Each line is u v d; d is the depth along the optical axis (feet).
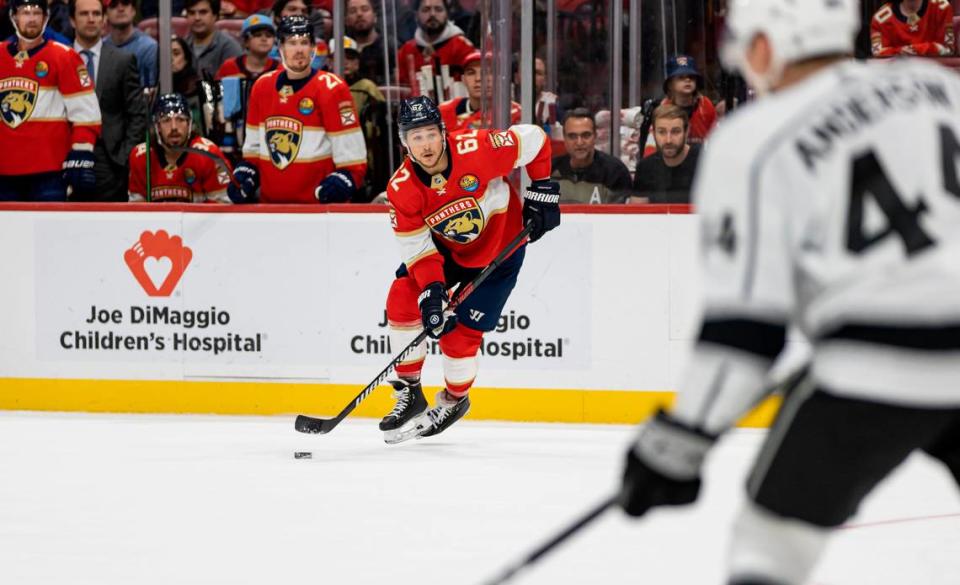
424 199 38.93
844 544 27.02
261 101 49.29
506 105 49.60
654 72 51.65
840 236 12.43
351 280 48.26
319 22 55.77
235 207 48.80
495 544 27.43
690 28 51.31
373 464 38.19
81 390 50.19
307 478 35.76
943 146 12.82
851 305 12.47
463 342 40.98
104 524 29.71
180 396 49.65
